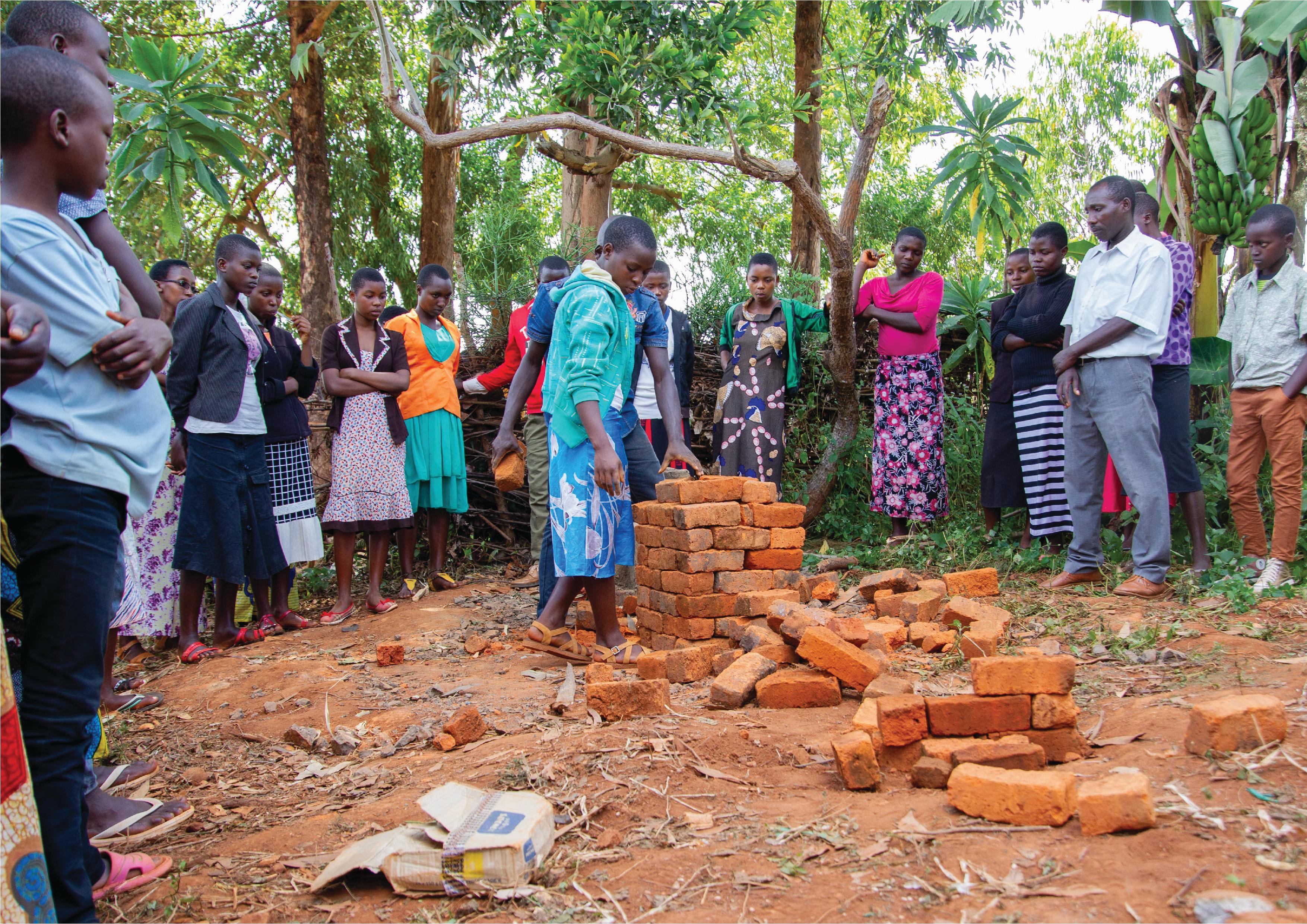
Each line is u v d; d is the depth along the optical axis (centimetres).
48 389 199
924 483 642
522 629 521
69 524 201
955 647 392
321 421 746
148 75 735
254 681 443
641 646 432
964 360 785
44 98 204
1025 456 590
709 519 419
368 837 249
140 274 265
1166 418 514
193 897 222
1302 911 164
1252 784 217
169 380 488
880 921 177
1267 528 580
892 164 1680
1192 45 663
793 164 588
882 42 894
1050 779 216
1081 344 488
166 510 518
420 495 621
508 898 203
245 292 513
